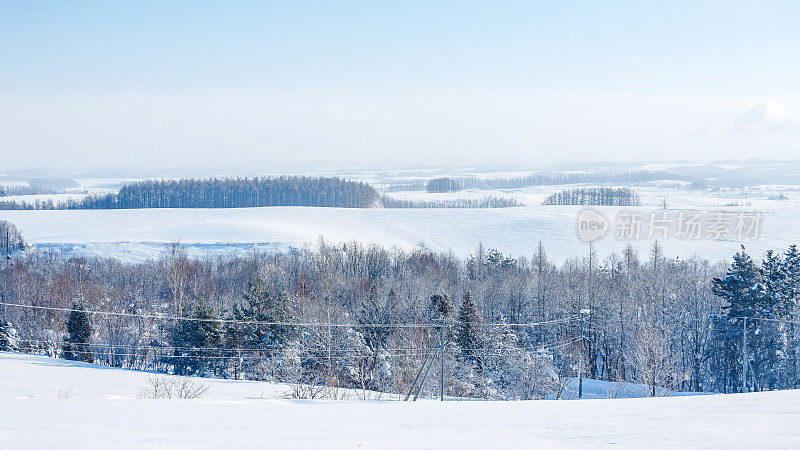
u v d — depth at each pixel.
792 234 125.88
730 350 61.31
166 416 9.01
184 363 59.34
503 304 80.06
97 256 134.88
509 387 54.28
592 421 8.23
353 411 10.48
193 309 59.59
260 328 58.88
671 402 11.04
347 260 103.44
